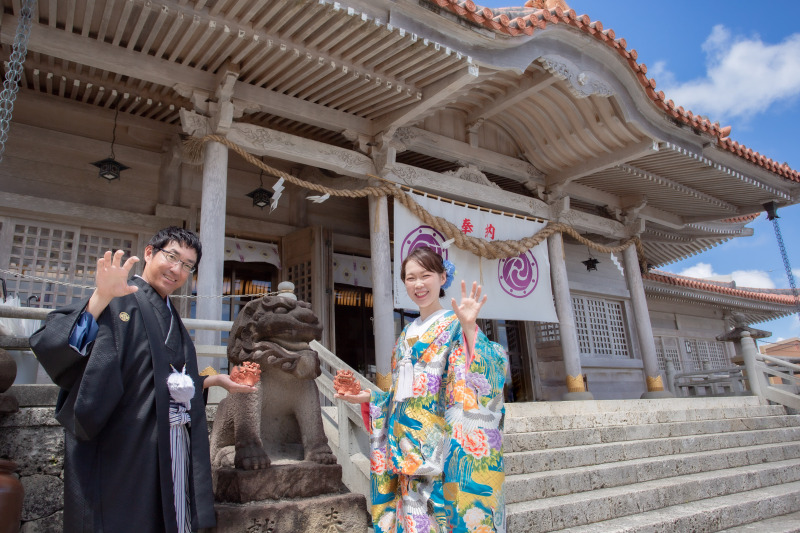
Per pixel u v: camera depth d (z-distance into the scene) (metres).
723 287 16.61
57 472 3.21
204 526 2.25
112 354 2.15
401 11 6.33
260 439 3.02
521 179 10.67
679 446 6.18
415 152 9.93
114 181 8.09
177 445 2.30
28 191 7.41
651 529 3.91
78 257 7.68
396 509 2.45
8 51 6.21
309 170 9.74
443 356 2.45
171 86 6.80
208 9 5.82
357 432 4.31
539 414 6.92
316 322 3.24
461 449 2.22
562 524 3.95
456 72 7.09
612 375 13.07
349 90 7.42
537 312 9.81
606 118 9.28
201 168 8.84
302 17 5.91
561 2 9.27
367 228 10.80
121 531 2.03
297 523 2.75
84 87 7.40
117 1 5.53
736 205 12.45
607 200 12.03
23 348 3.34
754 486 5.43
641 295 11.85
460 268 9.07
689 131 9.64
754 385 9.49
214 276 6.49
